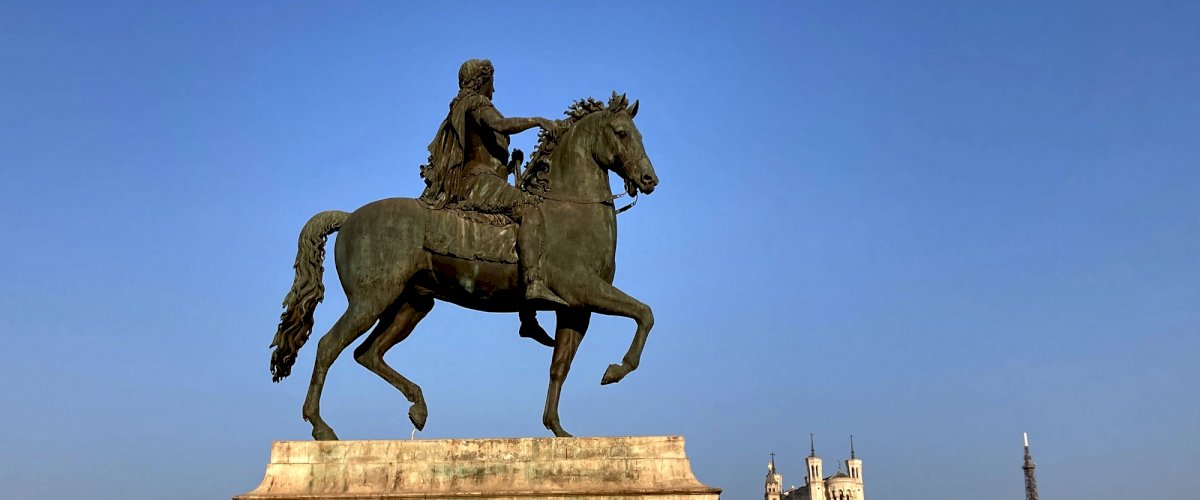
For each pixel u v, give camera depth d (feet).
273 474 32.53
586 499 31.89
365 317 34.30
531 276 33.78
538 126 35.65
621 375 33.30
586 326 35.73
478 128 36.32
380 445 32.78
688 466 32.45
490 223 34.99
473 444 32.68
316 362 34.04
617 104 35.65
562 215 34.60
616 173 35.73
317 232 36.11
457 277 34.81
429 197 35.58
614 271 35.40
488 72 37.11
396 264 34.42
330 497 31.78
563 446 32.60
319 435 33.65
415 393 36.06
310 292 35.78
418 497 31.86
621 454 32.50
